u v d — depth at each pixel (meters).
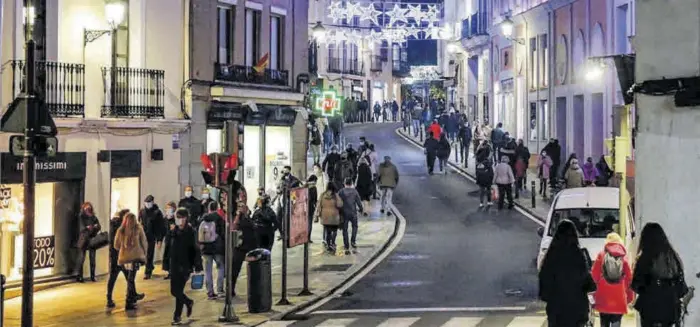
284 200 23.95
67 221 28.06
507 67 62.88
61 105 27.39
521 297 23.75
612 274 16.48
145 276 28.16
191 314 22.27
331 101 53.69
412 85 108.88
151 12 31.86
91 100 29.12
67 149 27.72
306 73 44.88
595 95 45.69
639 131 13.62
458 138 64.00
